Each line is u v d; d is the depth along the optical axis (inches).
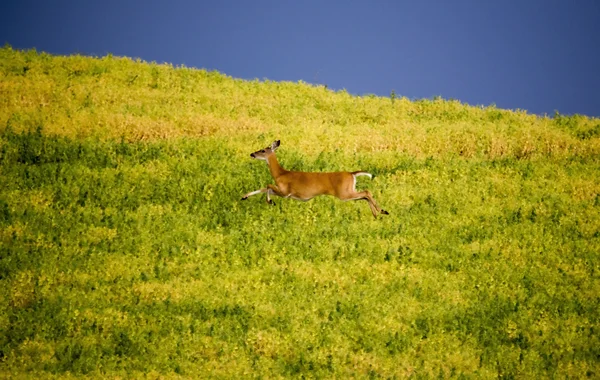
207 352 2497.5
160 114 4387.3
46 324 2566.4
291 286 2878.9
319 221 3366.1
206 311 2689.5
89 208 3334.2
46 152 3774.6
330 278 2940.5
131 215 3294.8
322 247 3154.5
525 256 3193.9
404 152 4188.0
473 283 2989.7
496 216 3491.6
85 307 2679.6
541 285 3004.4
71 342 2498.8
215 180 3592.5
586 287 3011.8
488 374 2477.9
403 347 2583.7
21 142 3809.1
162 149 3912.4
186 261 3016.7
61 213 3280.0
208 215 3361.2
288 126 4424.2
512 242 3277.6
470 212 3511.3
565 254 3228.3
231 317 2674.7
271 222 3346.5
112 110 4375.0
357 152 4092.0
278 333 2598.4
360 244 3196.4
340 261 3075.8
